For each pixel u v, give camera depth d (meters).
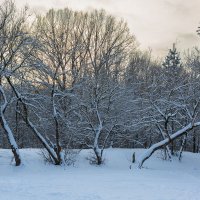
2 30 25.86
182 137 40.50
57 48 33.84
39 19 37.62
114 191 15.37
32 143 41.50
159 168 32.66
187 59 36.72
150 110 34.31
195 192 15.48
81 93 33.09
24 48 27.08
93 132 32.94
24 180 18.50
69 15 41.62
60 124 31.55
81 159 31.72
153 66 48.59
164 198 13.94
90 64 40.41
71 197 13.55
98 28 43.00
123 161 33.06
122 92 33.62
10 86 28.41
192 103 34.38
